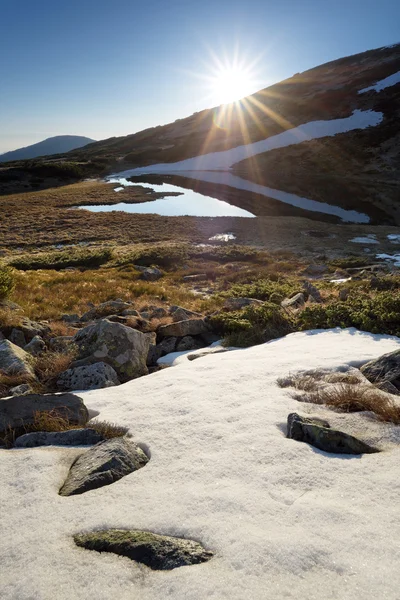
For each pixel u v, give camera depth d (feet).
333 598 8.77
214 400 20.21
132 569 10.02
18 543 11.09
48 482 13.93
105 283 81.35
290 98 427.74
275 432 16.56
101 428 18.20
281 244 153.89
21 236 166.20
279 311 39.70
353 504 11.91
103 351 29.71
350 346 28.19
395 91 350.64
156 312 50.72
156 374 26.50
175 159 357.61
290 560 9.78
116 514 12.10
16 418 18.99
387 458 14.37
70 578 9.86
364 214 208.95
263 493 12.63
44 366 29.50
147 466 14.87
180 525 11.39
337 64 492.13
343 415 18.01
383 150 273.75
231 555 10.11
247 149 336.90
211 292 86.48
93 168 343.67
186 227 181.06
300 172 266.98
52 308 54.90
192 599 8.98
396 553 9.87
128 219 194.29
